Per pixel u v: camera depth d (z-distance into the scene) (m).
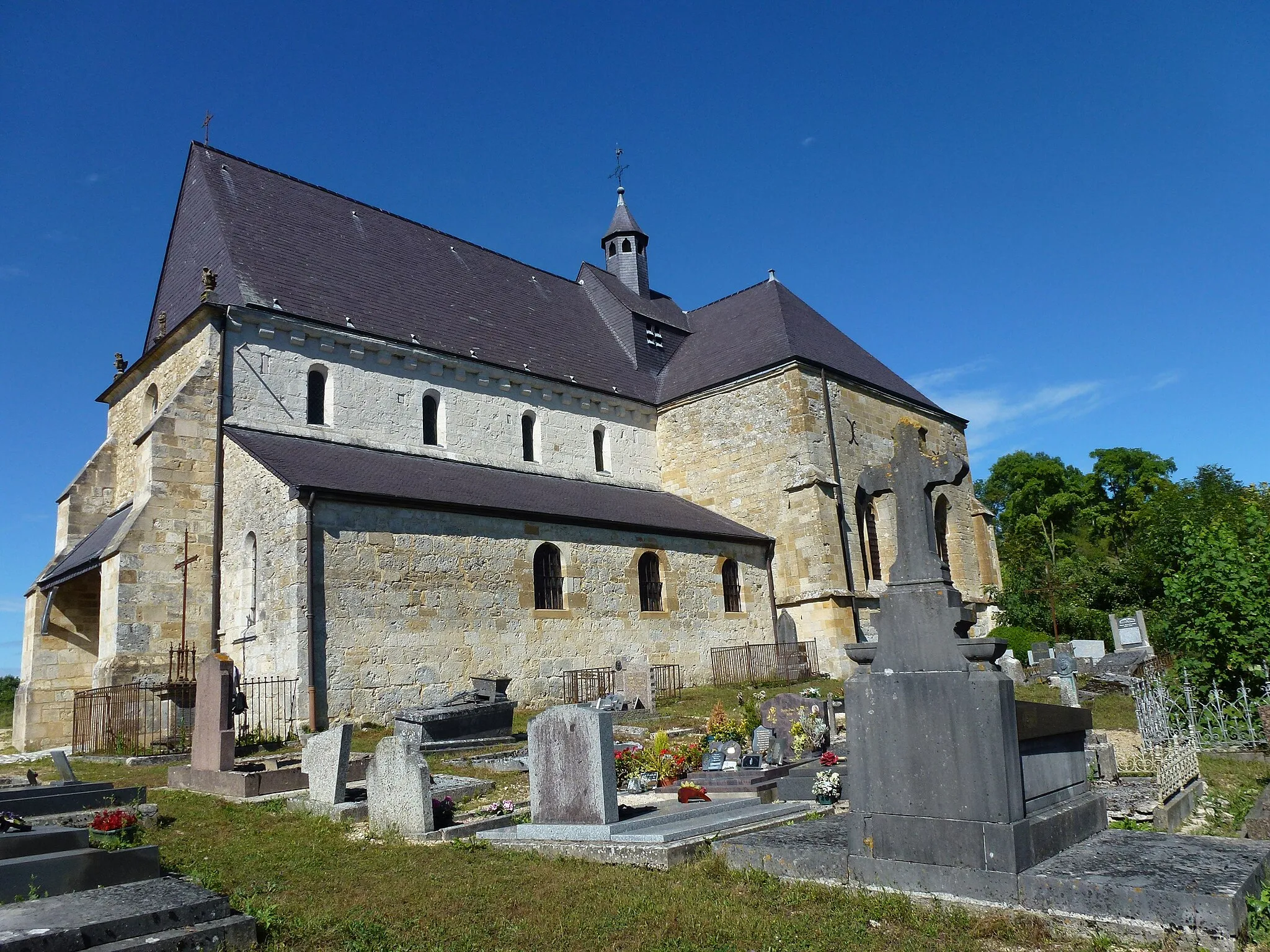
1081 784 8.58
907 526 7.61
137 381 26.67
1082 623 34.00
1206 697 15.47
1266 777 13.04
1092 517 62.62
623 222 41.53
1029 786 7.50
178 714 18.72
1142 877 6.32
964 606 7.37
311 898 7.58
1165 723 14.42
